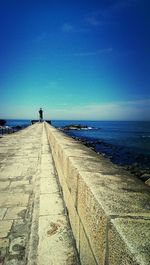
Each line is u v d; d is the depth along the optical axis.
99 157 3.40
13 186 5.57
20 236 3.27
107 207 1.51
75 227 2.66
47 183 5.09
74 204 2.65
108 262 1.36
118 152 27.41
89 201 1.87
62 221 3.33
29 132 23.80
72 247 2.74
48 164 6.90
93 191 1.80
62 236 2.97
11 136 19.02
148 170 14.80
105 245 1.42
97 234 1.61
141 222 1.31
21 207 4.29
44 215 3.54
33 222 3.52
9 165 7.86
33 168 7.42
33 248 2.85
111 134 72.75
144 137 58.38
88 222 1.89
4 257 2.82
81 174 2.28
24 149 11.50
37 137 18.09
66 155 3.43
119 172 2.50
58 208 3.77
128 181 2.16
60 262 2.50
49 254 2.63
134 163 19.53
